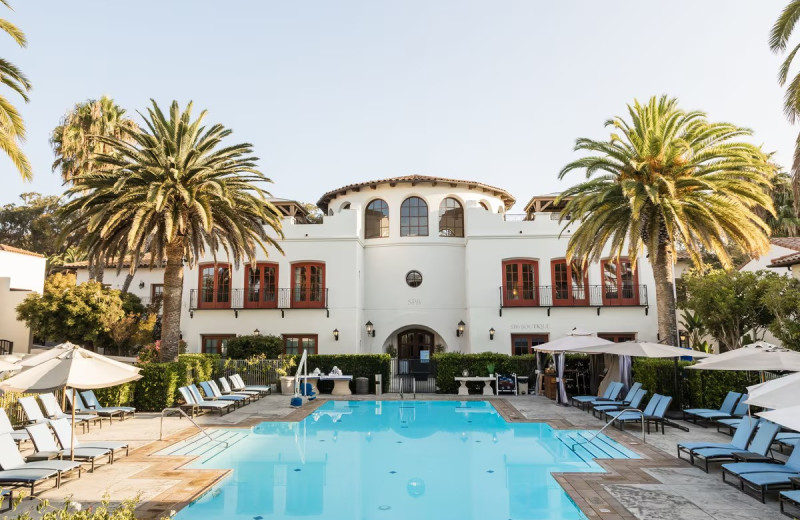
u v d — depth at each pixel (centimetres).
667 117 1788
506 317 2606
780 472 841
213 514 830
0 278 2856
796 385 756
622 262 2606
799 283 1814
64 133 3256
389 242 2858
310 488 980
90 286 2584
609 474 991
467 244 2706
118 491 888
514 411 1797
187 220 1792
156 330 3062
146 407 1709
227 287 2717
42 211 5453
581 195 1944
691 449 1027
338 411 1881
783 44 1288
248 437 1427
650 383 1666
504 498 913
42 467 871
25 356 2128
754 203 1839
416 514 842
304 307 2658
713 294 2105
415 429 1553
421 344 2920
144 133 1747
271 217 2025
